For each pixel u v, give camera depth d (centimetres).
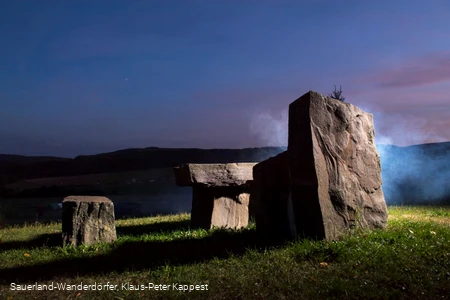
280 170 796
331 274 544
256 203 862
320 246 636
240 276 559
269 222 811
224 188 1029
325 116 723
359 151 759
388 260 572
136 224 1175
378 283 508
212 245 771
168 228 1049
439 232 726
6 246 889
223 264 624
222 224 1012
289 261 604
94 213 832
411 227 781
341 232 702
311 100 713
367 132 791
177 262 660
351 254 598
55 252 781
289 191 772
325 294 489
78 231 817
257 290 514
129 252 757
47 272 657
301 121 721
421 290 482
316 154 699
